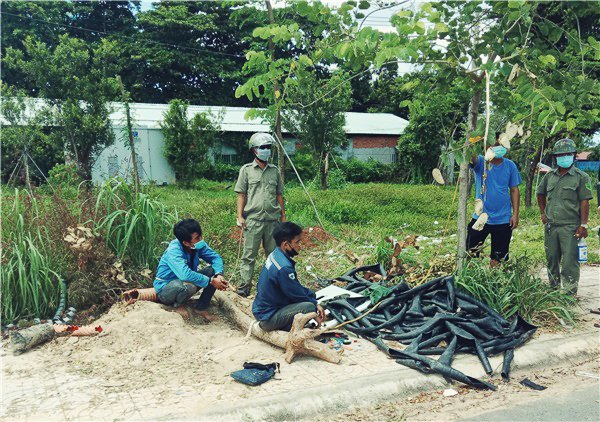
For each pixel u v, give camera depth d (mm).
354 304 5312
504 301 5008
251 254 6000
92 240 5543
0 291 5160
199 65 29016
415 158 24234
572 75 5316
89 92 15875
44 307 5383
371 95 35469
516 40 4820
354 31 5070
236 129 24875
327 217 11484
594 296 6109
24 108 15477
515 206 5941
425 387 3805
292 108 19359
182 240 5055
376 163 26125
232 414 3287
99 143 16719
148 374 3959
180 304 5125
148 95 30125
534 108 4516
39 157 16203
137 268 5895
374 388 3682
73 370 4062
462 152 4828
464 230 5707
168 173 22609
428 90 6328
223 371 4016
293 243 4578
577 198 5848
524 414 3426
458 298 5055
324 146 19844
